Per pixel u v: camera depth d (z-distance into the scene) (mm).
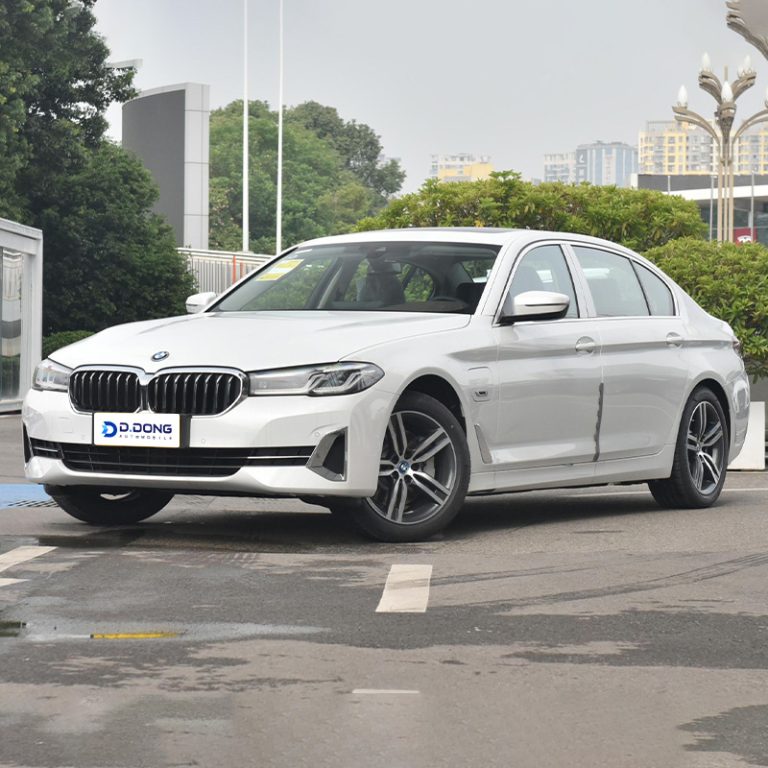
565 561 7984
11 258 27734
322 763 4199
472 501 11797
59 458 8961
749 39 25812
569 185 23891
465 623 6195
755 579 7402
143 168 54812
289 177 133875
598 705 4879
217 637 5852
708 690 5090
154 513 9852
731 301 17594
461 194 23609
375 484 8562
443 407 8938
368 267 10000
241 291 10281
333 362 8484
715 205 115500
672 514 10734
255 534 9133
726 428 11617
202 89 63188
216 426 8414
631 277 11047
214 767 4148
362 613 6383
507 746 4395
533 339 9688
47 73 50531
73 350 9078
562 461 9930
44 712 4703
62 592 6840
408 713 4750
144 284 54531
